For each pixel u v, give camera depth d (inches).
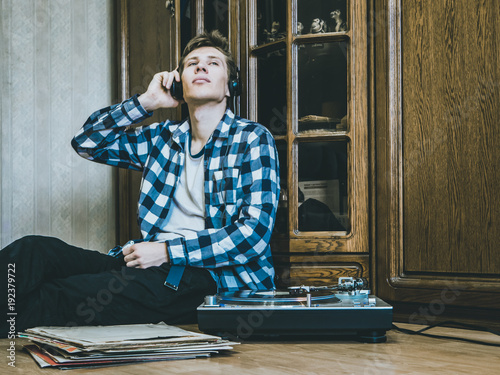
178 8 98.3
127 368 43.8
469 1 72.3
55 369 43.8
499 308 68.8
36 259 61.7
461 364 45.4
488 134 70.4
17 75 111.6
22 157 111.5
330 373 41.8
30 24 113.0
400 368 43.8
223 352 51.0
